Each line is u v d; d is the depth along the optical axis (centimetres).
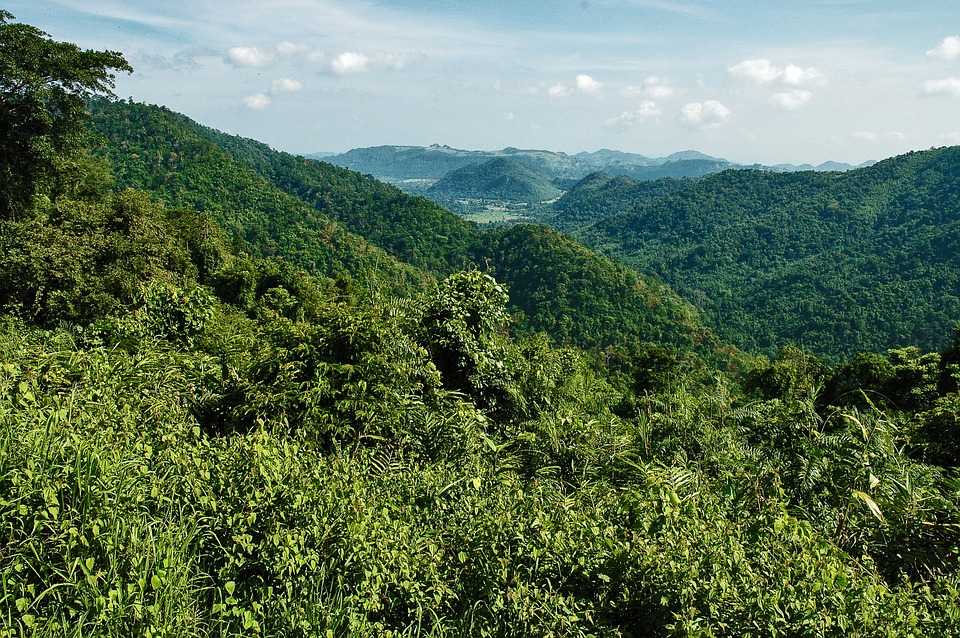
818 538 382
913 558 421
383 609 279
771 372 3322
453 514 371
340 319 539
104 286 1772
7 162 2136
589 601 299
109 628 218
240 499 307
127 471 304
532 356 886
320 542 291
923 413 882
